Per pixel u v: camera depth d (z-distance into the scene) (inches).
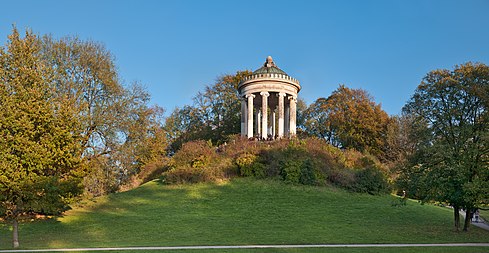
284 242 999.0
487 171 1082.7
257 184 1712.6
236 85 2955.2
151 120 1926.7
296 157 1838.1
